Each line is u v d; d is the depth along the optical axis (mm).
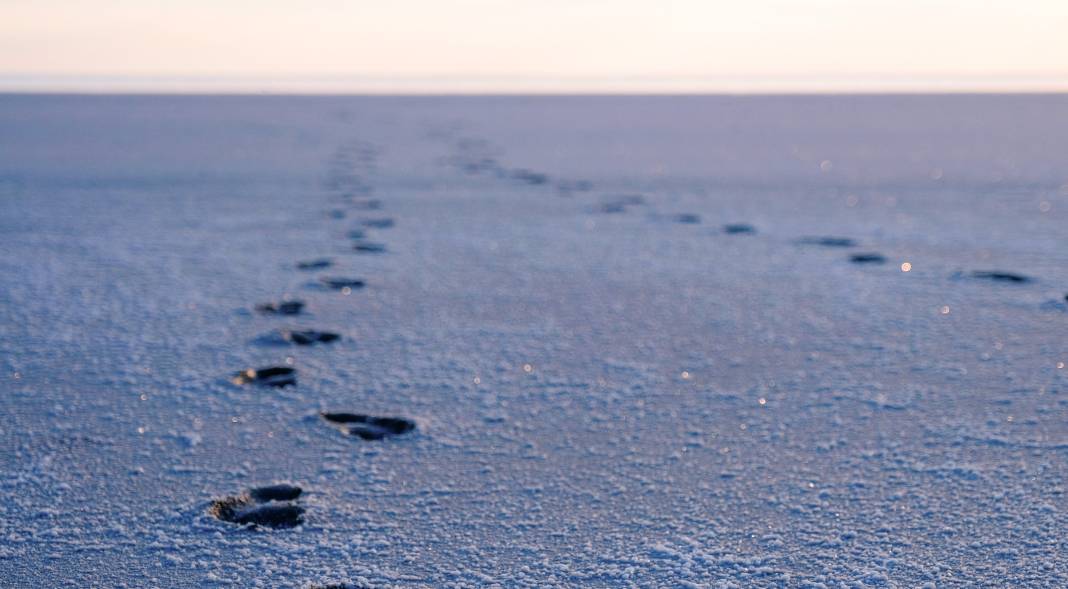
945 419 3061
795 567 2146
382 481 2633
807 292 4902
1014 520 2350
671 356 3807
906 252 6008
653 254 5988
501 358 3785
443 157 13156
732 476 2652
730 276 5312
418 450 2850
